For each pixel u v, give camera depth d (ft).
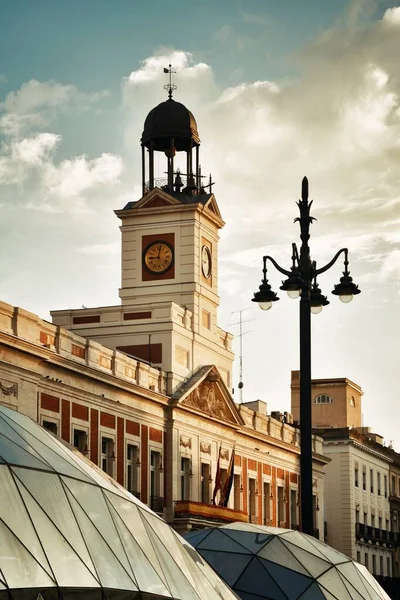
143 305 269.85
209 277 290.15
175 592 113.50
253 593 150.51
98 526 108.68
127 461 245.04
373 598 157.38
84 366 221.05
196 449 275.59
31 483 104.17
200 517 262.88
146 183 291.99
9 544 95.76
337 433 405.18
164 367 266.36
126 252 284.61
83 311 273.75
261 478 320.70
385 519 442.50
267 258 140.97
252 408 332.19
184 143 291.79
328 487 403.95
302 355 132.16
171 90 294.25
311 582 151.94
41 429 119.34
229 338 303.27
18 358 200.85
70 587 98.17
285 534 160.86
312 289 145.59
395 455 463.42
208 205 287.69
